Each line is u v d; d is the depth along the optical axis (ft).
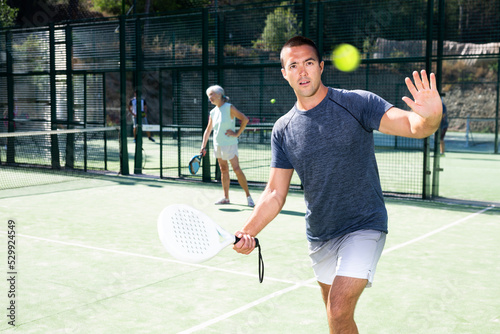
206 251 7.80
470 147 66.23
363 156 9.32
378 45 32.32
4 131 47.57
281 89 58.18
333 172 9.32
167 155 54.34
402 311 13.42
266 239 21.31
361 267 8.99
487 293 14.75
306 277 16.22
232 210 27.17
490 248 19.79
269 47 36.83
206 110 37.24
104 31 40.91
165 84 90.94
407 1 31.22
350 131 9.16
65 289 15.12
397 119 8.66
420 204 29.01
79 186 35.42
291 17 35.96
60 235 21.81
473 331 12.09
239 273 16.67
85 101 42.34
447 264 17.69
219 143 27.71
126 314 13.20
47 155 45.29
